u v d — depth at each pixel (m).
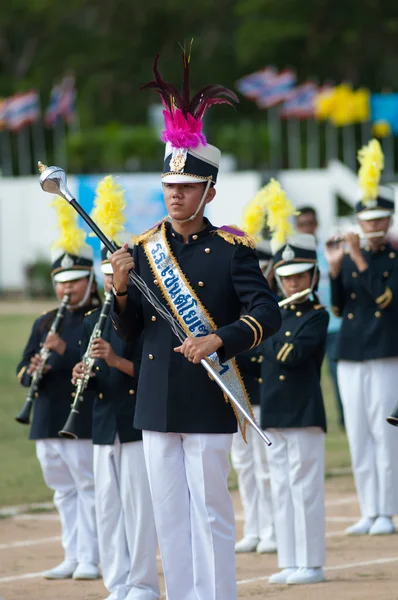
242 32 121.62
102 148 103.31
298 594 18.64
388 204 24.94
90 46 130.50
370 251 25.05
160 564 21.50
